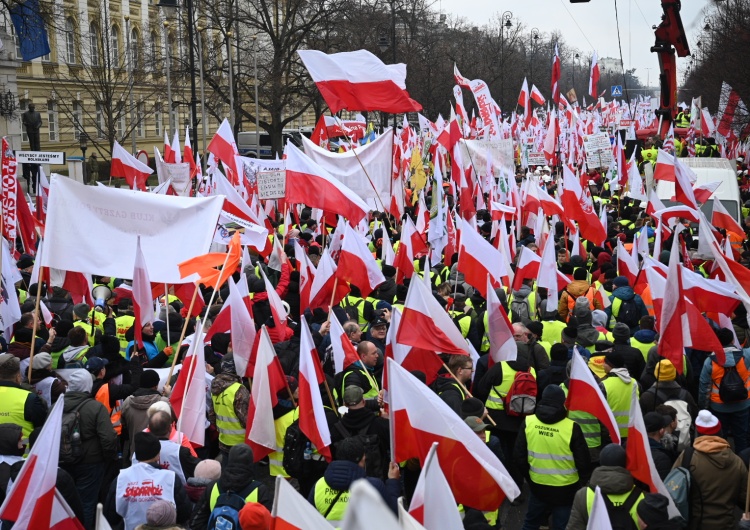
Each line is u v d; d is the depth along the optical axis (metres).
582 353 10.45
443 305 12.06
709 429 7.84
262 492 6.87
